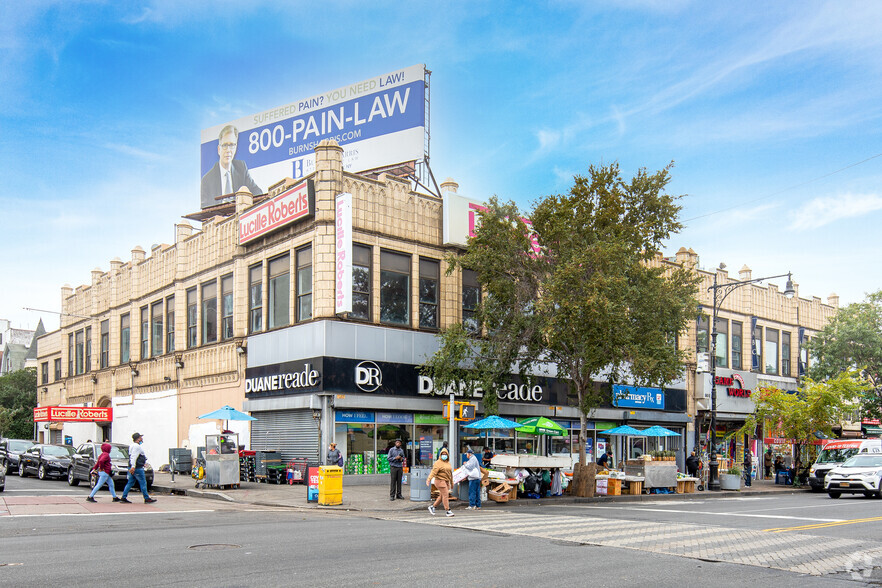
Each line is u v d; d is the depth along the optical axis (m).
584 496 23.94
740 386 40.91
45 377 53.62
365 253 27.05
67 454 29.31
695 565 10.38
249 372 29.34
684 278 25.06
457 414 22.23
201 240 33.97
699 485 30.70
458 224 29.50
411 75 33.97
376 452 26.52
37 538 12.27
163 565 9.62
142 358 39.16
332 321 25.56
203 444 32.09
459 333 25.41
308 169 37.59
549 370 32.19
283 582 8.59
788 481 36.16
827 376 43.88
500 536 13.20
